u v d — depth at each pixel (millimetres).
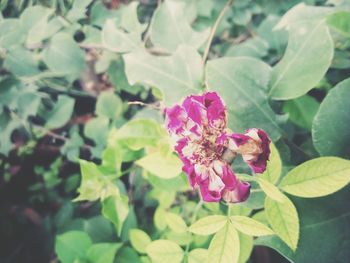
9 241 411
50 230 388
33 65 315
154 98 350
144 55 241
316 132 213
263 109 225
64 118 340
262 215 221
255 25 349
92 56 357
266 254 320
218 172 171
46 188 386
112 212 251
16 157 365
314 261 202
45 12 292
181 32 260
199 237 258
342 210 210
